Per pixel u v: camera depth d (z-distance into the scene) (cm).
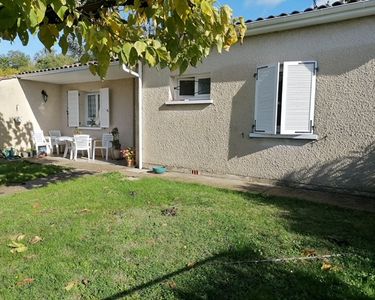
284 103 656
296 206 526
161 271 312
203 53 288
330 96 624
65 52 241
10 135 1191
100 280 296
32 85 1253
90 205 527
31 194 605
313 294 270
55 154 1258
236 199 566
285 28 651
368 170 594
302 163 664
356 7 554
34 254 350
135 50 241
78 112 1280
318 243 373
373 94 580
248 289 280
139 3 227
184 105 825
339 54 609
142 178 763
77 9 239
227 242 378
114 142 1122
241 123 739
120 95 1160
